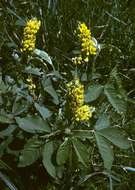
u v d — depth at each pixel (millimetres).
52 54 842
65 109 598
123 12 941
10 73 693
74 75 671
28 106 663
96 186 676
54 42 861
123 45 887
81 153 573
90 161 677
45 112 637
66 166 646
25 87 681
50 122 655
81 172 657
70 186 649
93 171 680
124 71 867
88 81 675
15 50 752
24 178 657
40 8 899
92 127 602
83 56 655
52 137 606
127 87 850
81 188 661
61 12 906
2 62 742
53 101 669
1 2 897
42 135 612
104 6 930
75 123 605
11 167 653
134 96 840
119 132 590
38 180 659
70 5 913
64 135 608
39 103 669
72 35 874
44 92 688
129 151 727
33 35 659
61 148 575
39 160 657
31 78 685
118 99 633
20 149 639
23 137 635
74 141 582
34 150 590
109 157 577
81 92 570
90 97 631
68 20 896
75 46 856
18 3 917
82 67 684
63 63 827
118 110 630
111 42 883
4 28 827
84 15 906
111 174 689
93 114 695
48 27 876
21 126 594
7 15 864
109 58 860
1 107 656
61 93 723
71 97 572
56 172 599
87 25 898
